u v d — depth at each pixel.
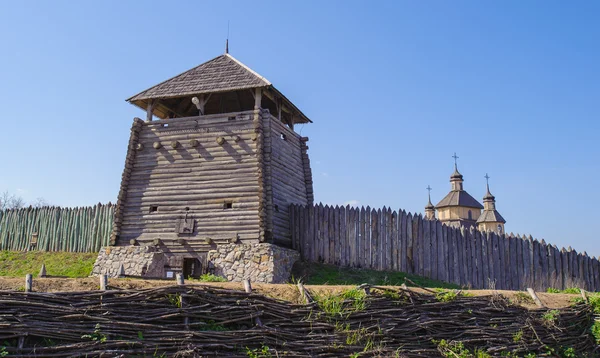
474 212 71.94
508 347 11.01
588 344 12.15
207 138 23.58
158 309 9.46
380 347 10.08
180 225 22.66
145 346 8.89
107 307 9.20
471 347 10.86
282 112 28.45
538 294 13.09
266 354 9.33
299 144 28.16
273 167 23.56
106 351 8.59
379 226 22.62
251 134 22.95
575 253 21.94
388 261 22.27
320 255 23.09
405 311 10.91
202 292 9.89
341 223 23.06
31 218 31.19
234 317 9.82
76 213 30.06
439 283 21.30
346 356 9.79
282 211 23.80
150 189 23.62
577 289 15.09
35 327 8.48
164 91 24.59
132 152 24.16
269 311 10.11
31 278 9.34
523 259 21.91
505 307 11.82
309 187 27.70
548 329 11.74
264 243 21.08
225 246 21.55
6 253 30.06
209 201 22.66
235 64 25.12
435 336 10.80
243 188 22.39
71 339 8.66
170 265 22.08
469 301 11.63
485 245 22.02
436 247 22.09
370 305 10.77
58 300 8.98
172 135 24.06
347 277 21.28
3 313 8.51
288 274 21.66
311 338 9.93
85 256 28.23
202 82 24.58
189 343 9.11
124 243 23.27
